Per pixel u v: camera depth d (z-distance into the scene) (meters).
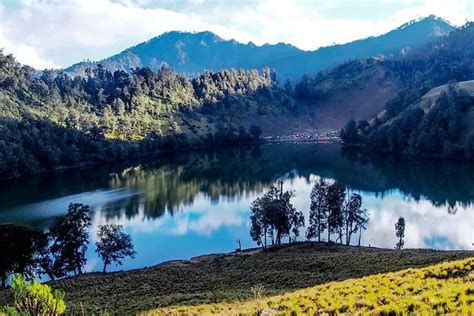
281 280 56.03
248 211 131.75
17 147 187.00
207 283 59.84
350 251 83.00
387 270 52.44
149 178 183.62
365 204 132.88
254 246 103.88
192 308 38.75
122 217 127.25
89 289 61.66
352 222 107.06
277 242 100.31
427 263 53.50
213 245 104.81
